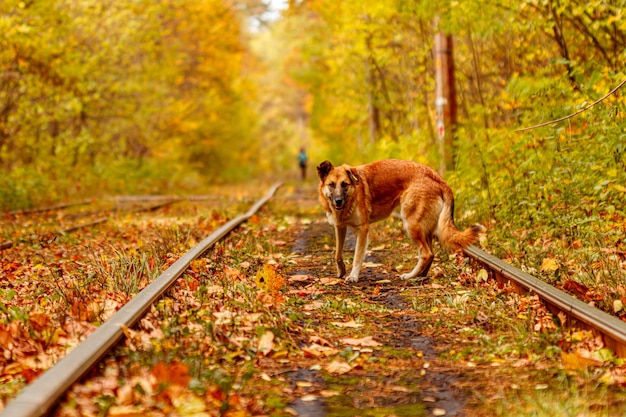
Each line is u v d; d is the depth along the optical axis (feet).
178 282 23.30
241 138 183.62
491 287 23.76
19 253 34.37
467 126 49.62
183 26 110.42
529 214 32.37
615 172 28.04
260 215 51.85
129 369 14.73
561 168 32.04
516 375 15.38
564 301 18.93
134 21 81.15
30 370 14.99
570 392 14.12
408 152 57.67
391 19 66.39
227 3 128.47
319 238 39.40
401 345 18.02
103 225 47.11
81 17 79.36
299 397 14.28
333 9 84.38
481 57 51.57
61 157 84.48
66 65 73.51
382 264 30.45
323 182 26.53
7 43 64.28
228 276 25.12
